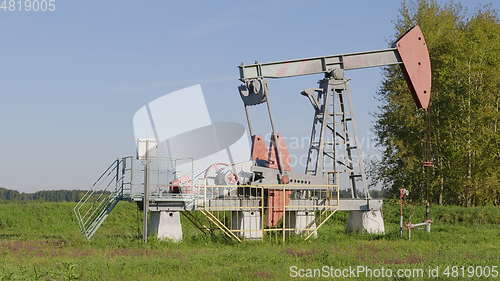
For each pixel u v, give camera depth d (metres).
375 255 19.81
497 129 44.38
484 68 42.34
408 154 44.94
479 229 29.73
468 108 42.94
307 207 26.28
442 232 27.83
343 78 27.55
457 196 45.44
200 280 14.99
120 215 37.66
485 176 42.81
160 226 24.33
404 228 27.16
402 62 28.06
